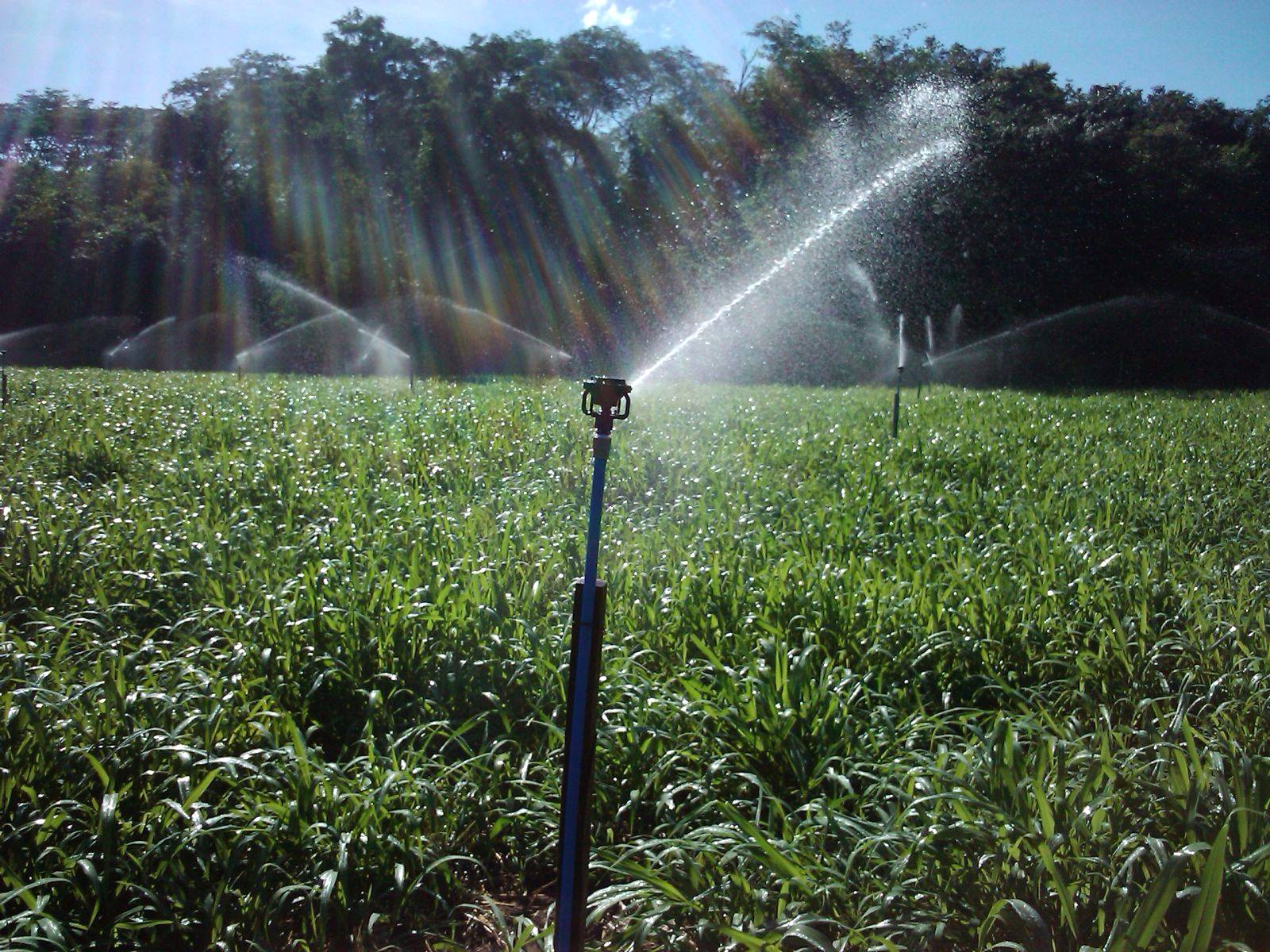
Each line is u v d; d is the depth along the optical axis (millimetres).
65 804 3531
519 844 3768
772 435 11711
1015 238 31062
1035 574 5871
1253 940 2818
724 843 3346
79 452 10492
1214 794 3236
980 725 4402
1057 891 2842
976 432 12766
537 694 4469
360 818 3500
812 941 2699
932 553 6453
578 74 50906
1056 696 4641
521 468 9648
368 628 4848
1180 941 2752
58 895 3219
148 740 3770
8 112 65438
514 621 4949
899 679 4793
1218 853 2521
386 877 3414
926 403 17062
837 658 4855
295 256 45875
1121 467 9992
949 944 2920
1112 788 3326
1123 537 7004
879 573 5527
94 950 3082
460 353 39344
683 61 46844
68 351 40781
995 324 31422
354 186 48219
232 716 4113
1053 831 3025
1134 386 29859
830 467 9852
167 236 43688
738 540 6645
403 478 9234
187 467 9703
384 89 55031
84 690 4113
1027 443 11758
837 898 3098
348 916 3297
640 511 8047
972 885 3039
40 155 65625
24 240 40531
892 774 3723
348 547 6164
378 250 46469
